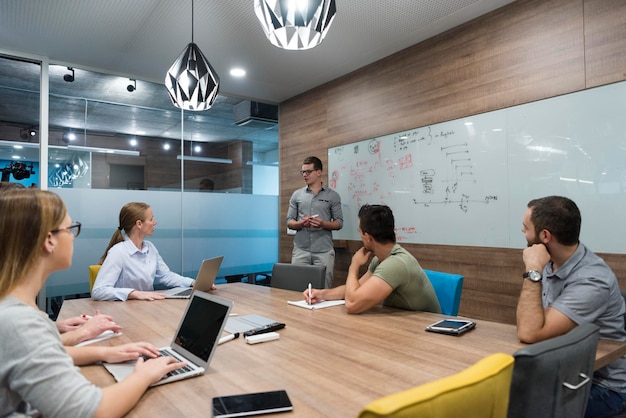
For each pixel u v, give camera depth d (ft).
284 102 16.88
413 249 11.78
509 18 9.60
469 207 10.39
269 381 3.53
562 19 8.71
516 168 9.47
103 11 9.75
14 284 2.90
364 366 3.86
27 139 12.60
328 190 13.39
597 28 8.20
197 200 15.34
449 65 10.84
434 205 11.23
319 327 5.30
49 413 2.64
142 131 14.46
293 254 13.76
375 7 9.71
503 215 9.71
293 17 5.33
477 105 10.23
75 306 6.89
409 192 11.90
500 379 2.35
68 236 3.24
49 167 12.75
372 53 12.28
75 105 13.34
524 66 9.34
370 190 13.12
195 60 7.72
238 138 16.38
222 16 10.01
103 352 3.98
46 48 11.87
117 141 13.98
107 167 13.75
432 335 4.88
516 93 9.47
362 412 1.91
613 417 4.60
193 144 15.40
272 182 17.08
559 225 4.82
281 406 2.99
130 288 8.02
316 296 6.90
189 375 3.62
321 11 5.48
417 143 11.66
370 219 6.37
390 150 12.46
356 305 5.91
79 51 12.09
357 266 6.68
